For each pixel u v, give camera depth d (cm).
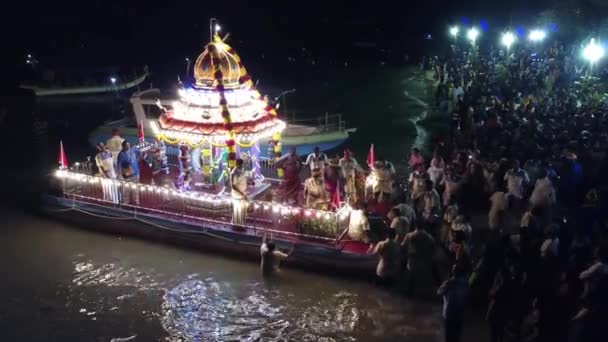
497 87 2888
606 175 1606
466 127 2223
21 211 1805
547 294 1059
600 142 1677
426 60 4681
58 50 5772
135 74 4403
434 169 1686
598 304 952
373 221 1492
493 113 2138
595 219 1227
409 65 4972
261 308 1248
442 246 1385
